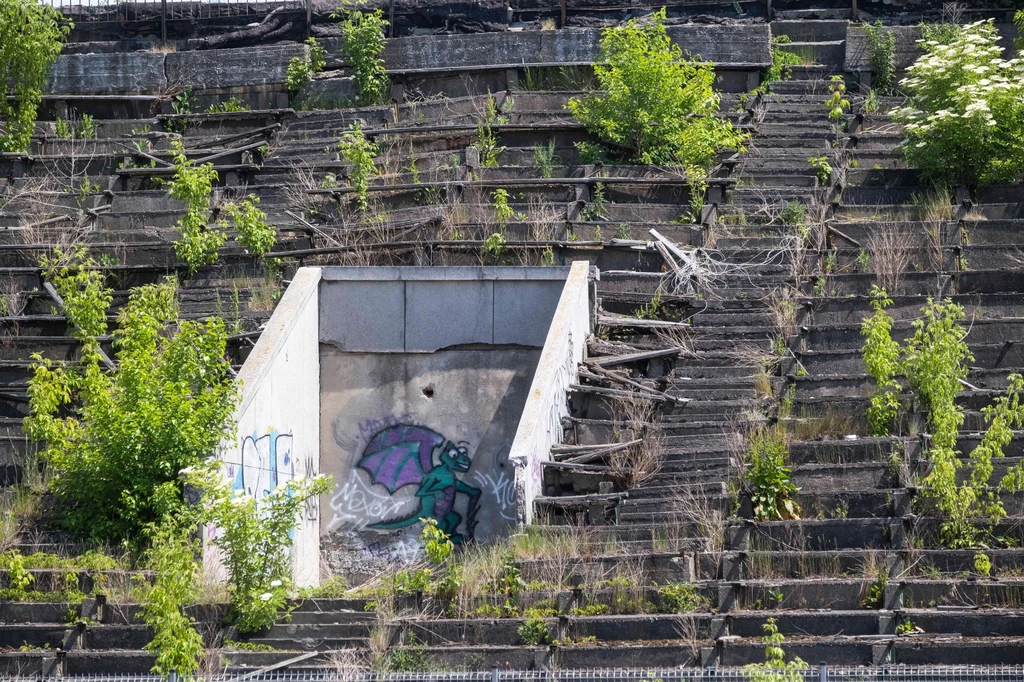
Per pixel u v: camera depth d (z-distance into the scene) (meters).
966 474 25.48
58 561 24.62
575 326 30.16
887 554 23.36
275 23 46.72
